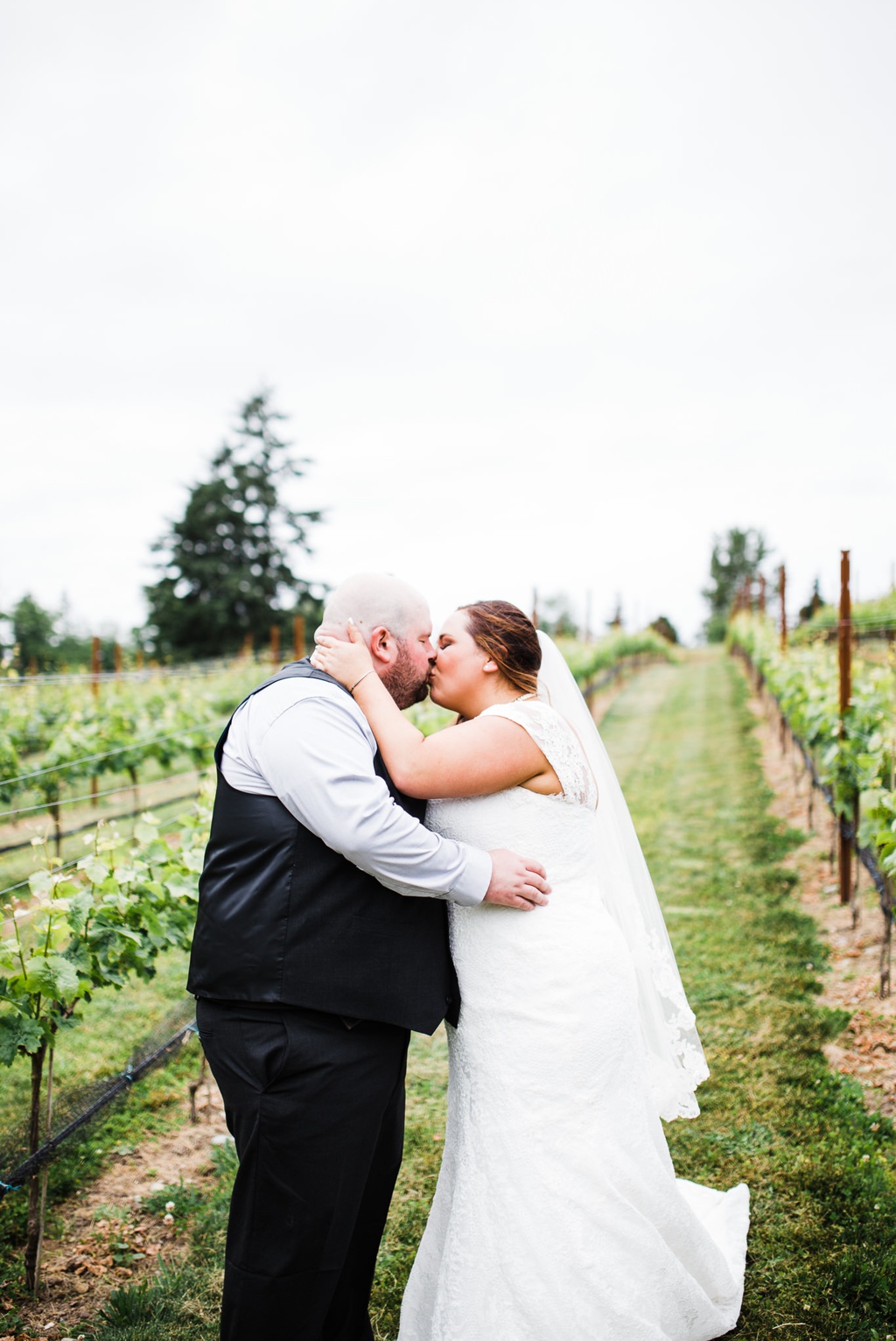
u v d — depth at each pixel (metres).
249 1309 1.79
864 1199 2.65
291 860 1.79
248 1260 1.80
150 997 4.35
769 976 4.29
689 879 5.92
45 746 8.08
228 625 36.44
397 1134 2.10
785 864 6.12
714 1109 3.21
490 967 1.98
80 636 38.56
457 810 2.06
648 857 6.49
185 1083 3.57
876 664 7.99
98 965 2.69
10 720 7.98
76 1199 2.85
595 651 16.73
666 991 2.39
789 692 8.06
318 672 1.97
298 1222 1.79
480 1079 1.96
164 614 36.19
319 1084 1.78
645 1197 1.98
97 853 2.90
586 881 2.10
